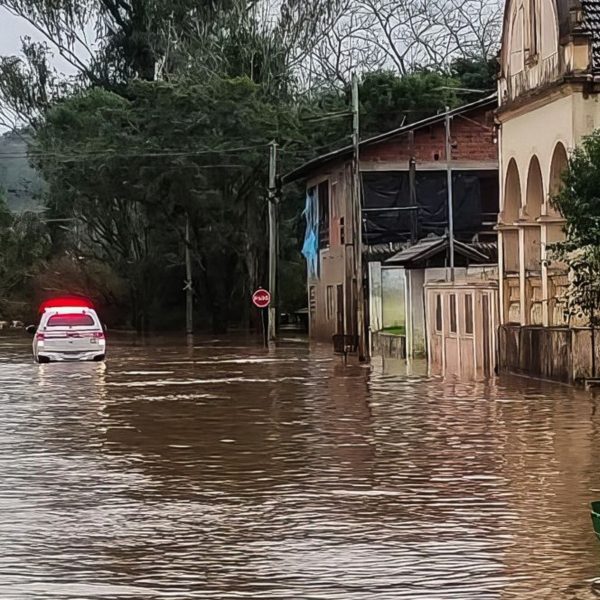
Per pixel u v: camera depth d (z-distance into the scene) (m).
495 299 42.03
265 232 85.56
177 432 26.47
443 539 15.00
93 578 13.37
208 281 89.75
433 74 83.38
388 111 81.56
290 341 74.94
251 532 15.65
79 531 15.90
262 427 27.08
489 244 57.72
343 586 12.82
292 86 93.69
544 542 14.73
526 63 39.78
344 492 18.52
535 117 39.28
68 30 101.75
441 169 66.25
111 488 19.25
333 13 96.19
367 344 57.12
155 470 21.06
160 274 93.31
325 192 74.62
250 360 53.59
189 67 91.56
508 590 12.55
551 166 37.72
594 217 32.25
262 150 80.25
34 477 20.42
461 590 12.59
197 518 16.66
